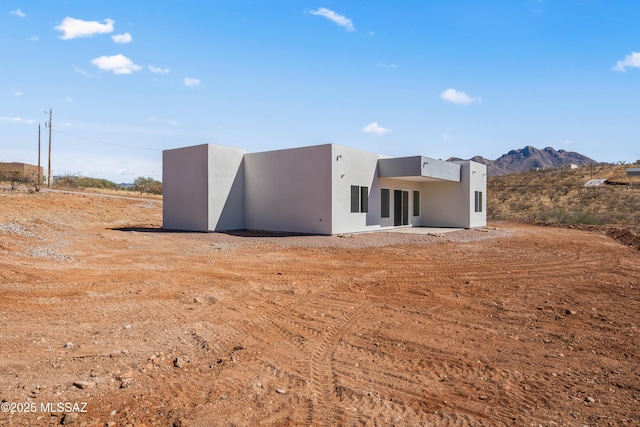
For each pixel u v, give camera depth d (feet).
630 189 128.16
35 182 127.85
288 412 11.45
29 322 18.62
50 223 59.47
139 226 73.92
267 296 24.50
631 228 69.46
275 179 63.31
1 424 10.31
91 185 161.27
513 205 126.93
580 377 13.82
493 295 25.12
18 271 28.43
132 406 11.55
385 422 10.99
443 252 42.93
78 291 24.39
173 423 10.73
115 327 18.33
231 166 65.67
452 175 70.49
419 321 20.07
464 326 19.31
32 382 12.70
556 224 83.30
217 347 16.43
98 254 38.86
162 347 16.10
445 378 13.80
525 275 31.09
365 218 63.21
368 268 33.58
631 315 20.77
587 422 10.98
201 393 12.50
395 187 70.69
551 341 17.25
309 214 59.06
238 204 66.95
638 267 34.63
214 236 56.03
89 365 14.15
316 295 24.98
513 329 18.85
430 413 11.53
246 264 34.65
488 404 12.01
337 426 10.75
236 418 11.05
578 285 27.71
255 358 15.39
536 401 12.18
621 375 13.96
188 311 21.17
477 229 70.74
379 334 18.17
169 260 36.19
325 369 14.47
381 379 13.70
